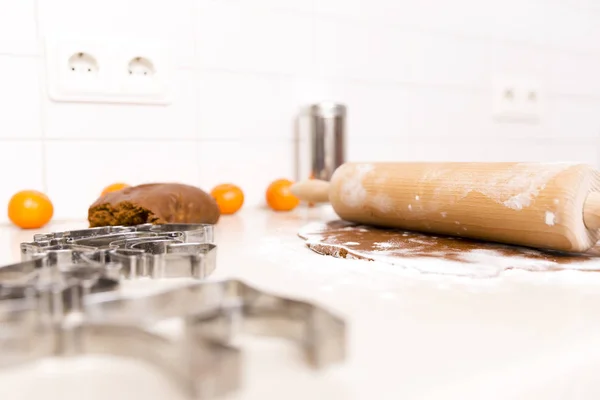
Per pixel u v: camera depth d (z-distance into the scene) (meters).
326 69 1.03
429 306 0.43
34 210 0.76
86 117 0.86
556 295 0.46
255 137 0.98
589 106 1.37
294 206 0.94
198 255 0.52
